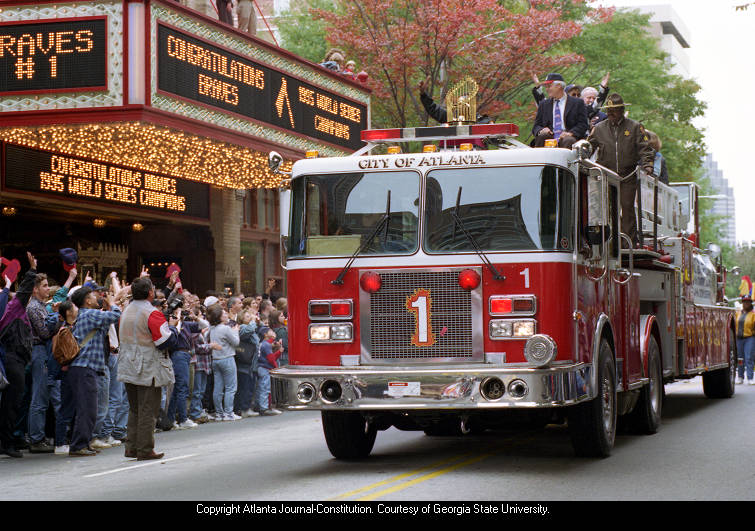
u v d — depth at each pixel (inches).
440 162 392.2
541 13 1114.1
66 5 684.7
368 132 427.5
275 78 850.1
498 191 386.6
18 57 689.6
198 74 741.9
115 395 540.4
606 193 422.3
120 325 456.1
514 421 422.9
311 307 394.0
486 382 366.6
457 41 1118.4
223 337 664.4
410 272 385.1
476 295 379.9
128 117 674.8
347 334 388.5
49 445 519.2
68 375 489.7
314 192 401.7
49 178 858.1
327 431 426.9
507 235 382.0
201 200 1058.7
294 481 373.7
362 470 398.6
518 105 1211.9
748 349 904.9
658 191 574.6
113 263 1024.9
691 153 1515.7
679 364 574.6
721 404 672.4
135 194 959.6
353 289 390.3
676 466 391.9
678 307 568.7
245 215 1147.3
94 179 906.1
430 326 382.0
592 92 652.7
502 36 1142.3
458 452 450.0
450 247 384.8
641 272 503.2
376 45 1115.9
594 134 504.4
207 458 460.8
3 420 490.6
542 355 366.3
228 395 666.2
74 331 490.3
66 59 683.4
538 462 407.5
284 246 410.0
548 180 384.5
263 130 831.7
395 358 384.2
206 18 749.3
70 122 681.6
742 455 423.2
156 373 452.1
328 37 1149.1
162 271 1067.9
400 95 1195.3
